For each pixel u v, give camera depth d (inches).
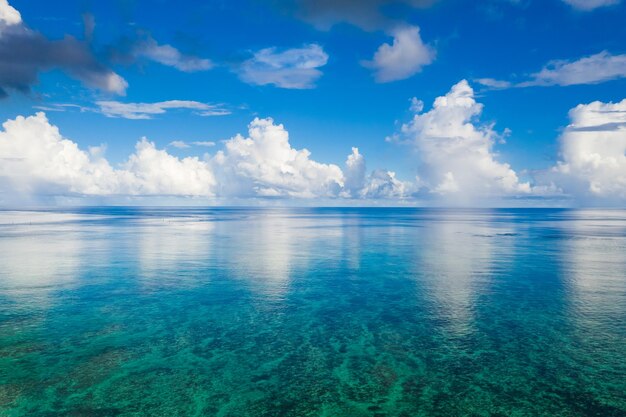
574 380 604.7
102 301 1024.2
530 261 1651.1
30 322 856.9
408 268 1505.9
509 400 550.0
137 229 3405.5
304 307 985.5
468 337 779.4
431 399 554.6
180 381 603.2
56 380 601.6
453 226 4050.2
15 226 3708.2
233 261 1657.2
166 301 1032.8
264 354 702.5
